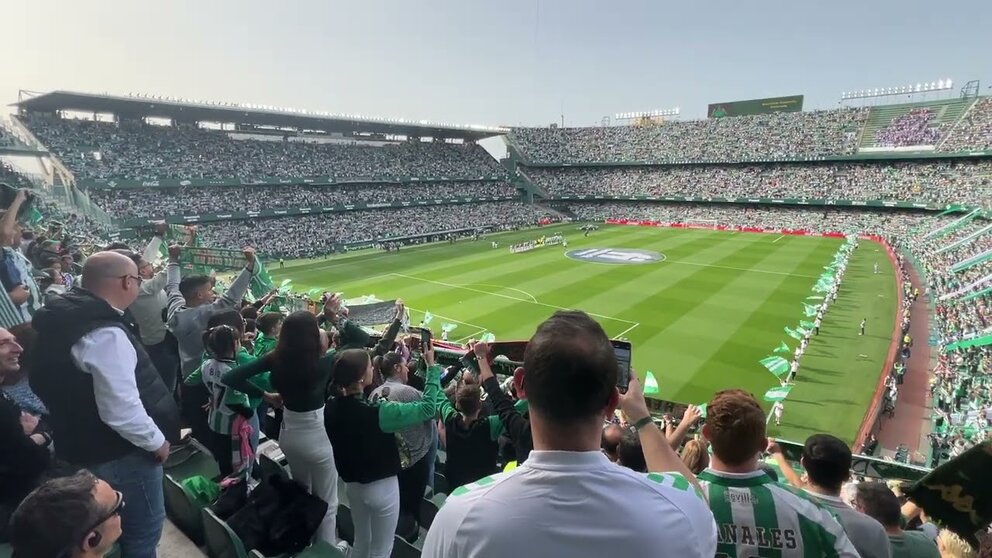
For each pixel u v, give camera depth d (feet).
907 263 170.40
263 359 17.92
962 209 207.92
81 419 13.98
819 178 266.98
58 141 179.01
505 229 268.21
